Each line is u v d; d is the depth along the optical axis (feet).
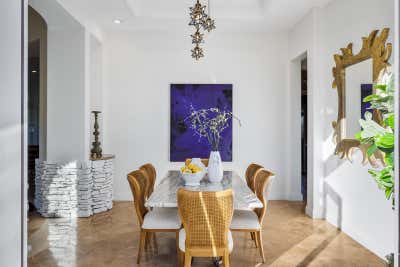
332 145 13.83
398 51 3.56
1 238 3.82
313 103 14.88
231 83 18.52
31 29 17.21
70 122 15.02
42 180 14.85
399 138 3.53
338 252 10.65
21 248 4.03
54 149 15.05
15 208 3.96
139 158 18.53
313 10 14.76
